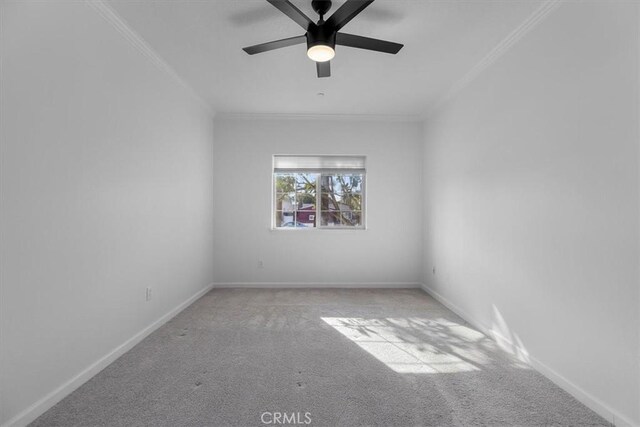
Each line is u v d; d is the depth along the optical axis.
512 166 2.50
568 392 1.92
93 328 2.11
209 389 1.93
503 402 1.82
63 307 1.86
